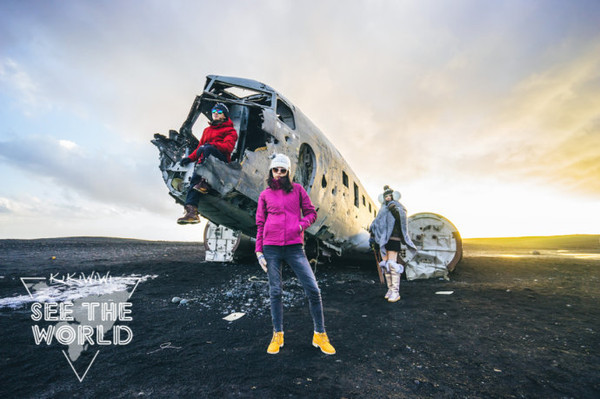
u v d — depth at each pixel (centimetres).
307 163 556
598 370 194
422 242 623
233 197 433
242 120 479
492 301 390
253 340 255
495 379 184
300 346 241
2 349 221
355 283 558
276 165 243
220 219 519
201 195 405
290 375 189
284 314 341
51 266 723
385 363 209
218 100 422
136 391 167
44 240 1739
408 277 597
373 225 448
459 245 605
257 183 429
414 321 310
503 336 260
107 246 1542
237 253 809
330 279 607
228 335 267
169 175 450
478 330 277
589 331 269
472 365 204
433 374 191
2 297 401
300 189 254
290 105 542
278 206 242
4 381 175
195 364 205
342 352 229
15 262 798
